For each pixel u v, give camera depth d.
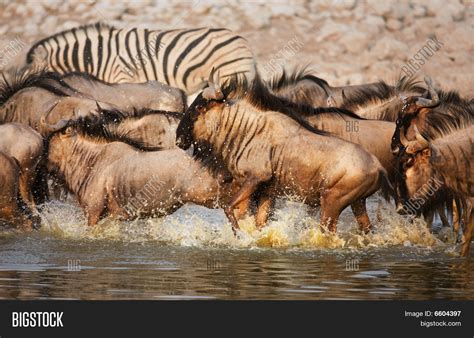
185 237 13.96
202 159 13.77
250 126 13.43
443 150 12.44
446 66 33.56
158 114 16.22
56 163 14.60
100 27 27.97
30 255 12.55
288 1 35.12
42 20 33.38
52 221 14.64
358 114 16.58
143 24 33.12
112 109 17.23
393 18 35.53
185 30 28.06
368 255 12.77
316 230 13.45
